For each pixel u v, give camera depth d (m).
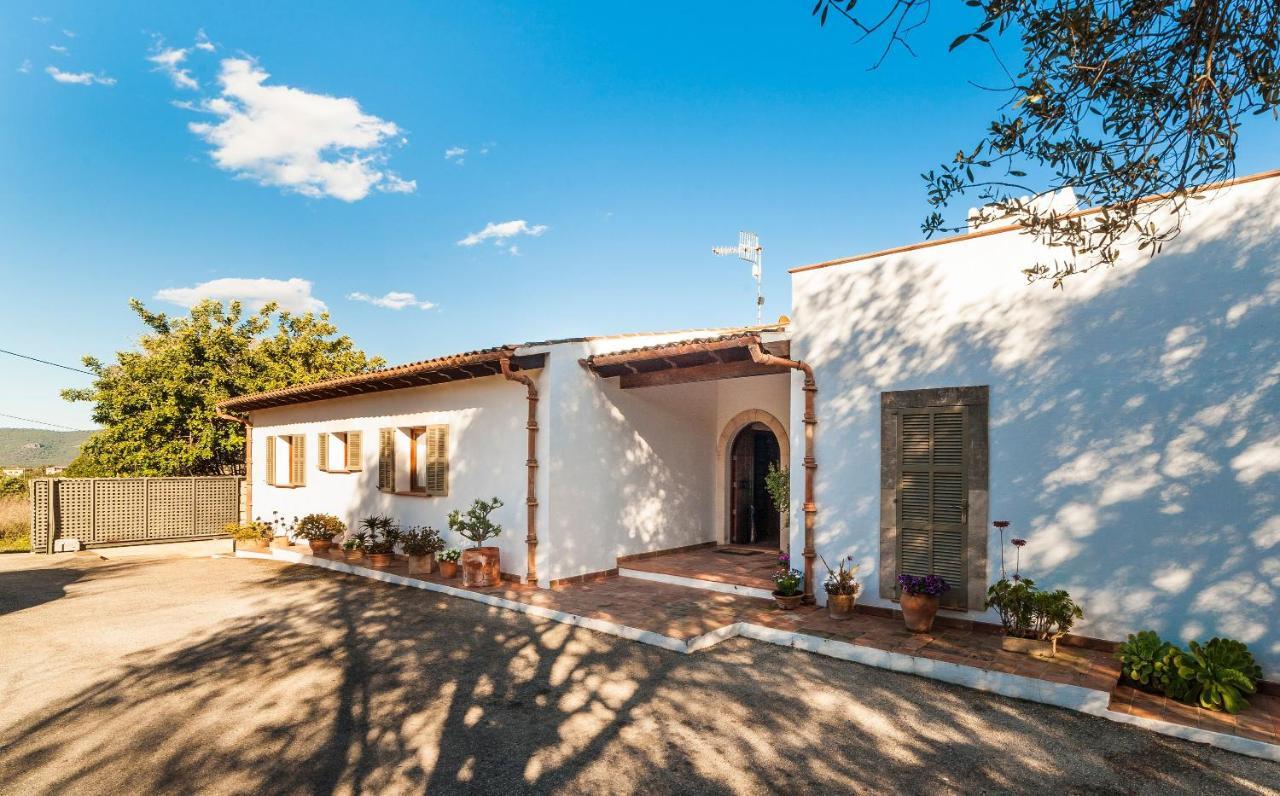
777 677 5.80
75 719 5.08
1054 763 4.18
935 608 6.46
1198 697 4.89
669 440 10.91
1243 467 5.21
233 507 17.05
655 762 4.29
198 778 4.13
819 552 7.59
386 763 4.32
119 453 17.14
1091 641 5.85
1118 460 5.77
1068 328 6.07
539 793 3.93
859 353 7.34
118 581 10.95
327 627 7.72
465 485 10.32
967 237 6.65
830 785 3.97
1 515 17.92
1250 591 5.14
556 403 9.13
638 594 8.64
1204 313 5.43
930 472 6.79
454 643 6.98
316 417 13.74
